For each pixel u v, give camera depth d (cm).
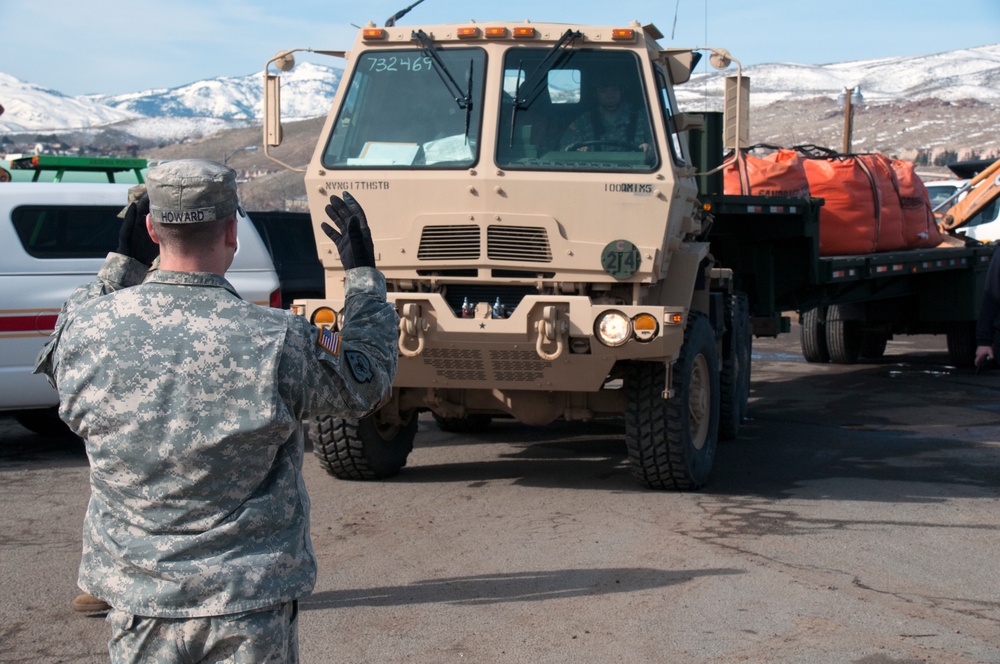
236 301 261
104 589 255
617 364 716
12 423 1045
